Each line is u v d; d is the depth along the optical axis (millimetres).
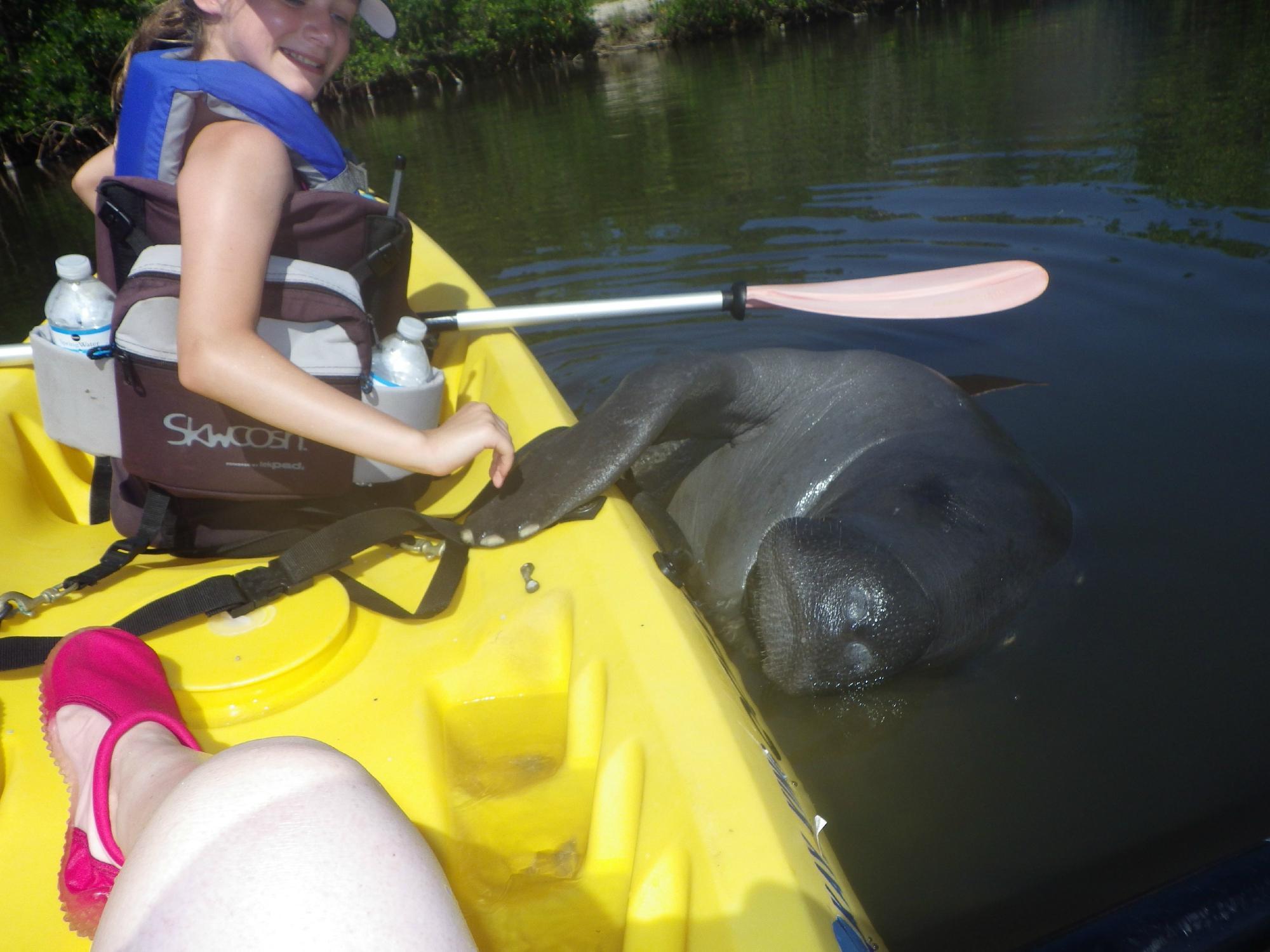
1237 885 1538
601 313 3021
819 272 5371
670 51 23062
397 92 23719
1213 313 4199
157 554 2303
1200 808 2004
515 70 24328
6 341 6223
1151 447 3258
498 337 3221
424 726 1747
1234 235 5043
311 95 2195
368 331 2090
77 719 1620
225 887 973
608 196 7961
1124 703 2295
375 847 1034
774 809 1426
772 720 2414
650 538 2230
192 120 2053
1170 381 3682
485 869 1505
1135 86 9086
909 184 6953
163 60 2080
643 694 1680
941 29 17578
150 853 1042
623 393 2533
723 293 3080
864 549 2449
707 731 1575
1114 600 2613
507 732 1786
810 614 2396
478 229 7395
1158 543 2793
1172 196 5809
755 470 3084
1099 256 5012
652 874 1381
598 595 1970
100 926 1029
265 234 1888
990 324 4449
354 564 2211
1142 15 14453
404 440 1909
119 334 1967
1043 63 11445
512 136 12609
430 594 2027
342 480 2160
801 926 1218
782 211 6715
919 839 2016
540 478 2311
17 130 17281
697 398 2734
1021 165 7031
